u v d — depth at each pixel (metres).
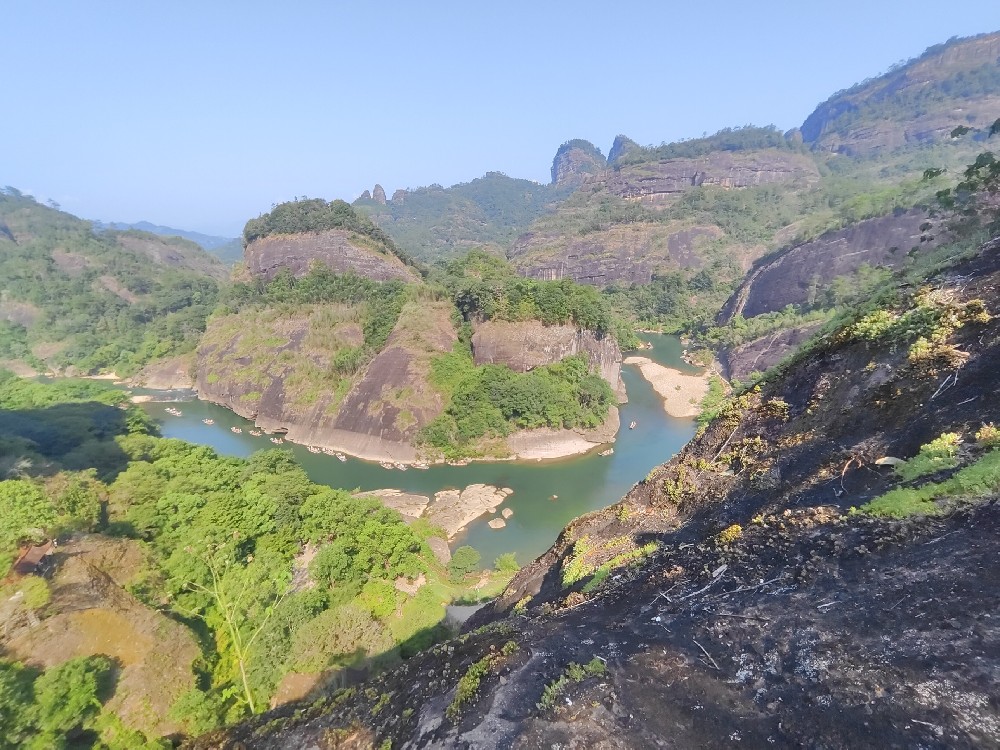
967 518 6.03
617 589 9.05
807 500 8.72
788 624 5.72
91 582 21.95
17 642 18.17
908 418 8.88
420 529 40.47
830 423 10.55
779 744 4.48
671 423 67.56
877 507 6.93
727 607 6.51
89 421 52.94
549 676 6.13
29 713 15.53
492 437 59.84
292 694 21.25
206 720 18.25
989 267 11.20
